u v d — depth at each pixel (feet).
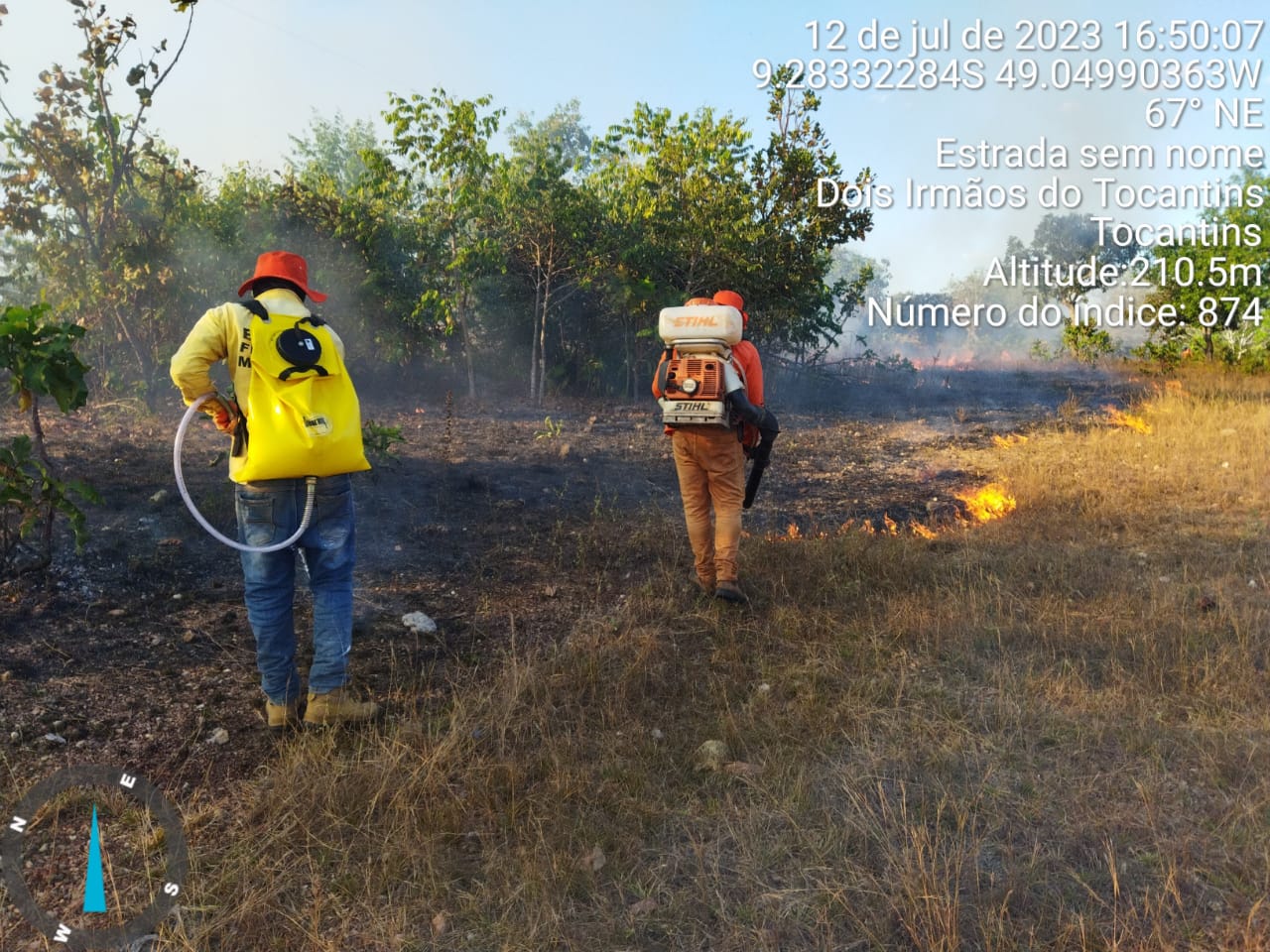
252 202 40.96
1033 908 8.86
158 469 22.58
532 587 17.84
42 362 14.39
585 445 32.17
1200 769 11.18
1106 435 34.68
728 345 16.39
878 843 9.75
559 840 9.79
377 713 12.25
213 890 8.91
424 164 40.63
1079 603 16.84
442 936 8.57
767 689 13.52
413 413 37.81
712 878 9.36
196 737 11.60
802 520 23.91
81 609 14.66
